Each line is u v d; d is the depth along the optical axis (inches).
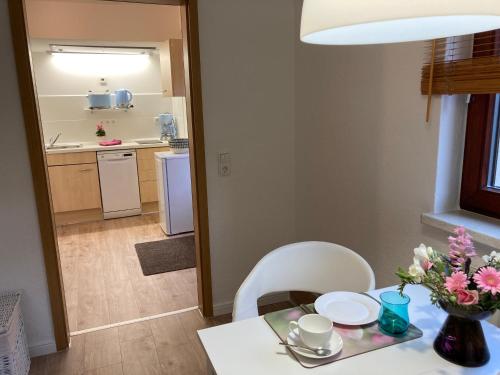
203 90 94.8
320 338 42.9
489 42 57.4
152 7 177.6
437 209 65.8
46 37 165.6
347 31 38.2
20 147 81.3
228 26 94.4
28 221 84.6
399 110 70.1
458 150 65.0
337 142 88.1
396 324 46.4
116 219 199.5
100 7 170.6
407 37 39.0
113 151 193.0
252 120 101.1
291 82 103.1
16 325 80.0
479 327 40.7
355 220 84.7
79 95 207.9
